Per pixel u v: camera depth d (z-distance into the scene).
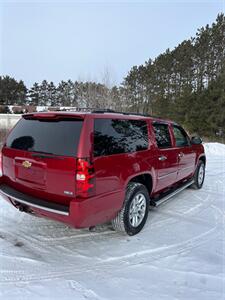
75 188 3.11
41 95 85.44
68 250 3.62
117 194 3.56
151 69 45.06
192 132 27.84
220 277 3.14
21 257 3.38
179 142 5.61
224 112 25.73
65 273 3.10
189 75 38.88
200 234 4.26
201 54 36.69
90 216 3.21
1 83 83.38
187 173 6.03
